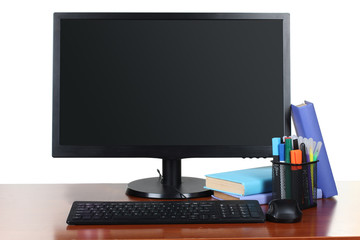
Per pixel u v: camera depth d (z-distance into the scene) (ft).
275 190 5.05
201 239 3.94
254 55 5.69
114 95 5.68
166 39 5.69
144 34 5.69
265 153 5.66
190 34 5.69
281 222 4.43
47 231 4.17
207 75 5.68
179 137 5.66
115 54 5.69
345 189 6.05
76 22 5.70
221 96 5.67
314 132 5.39
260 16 5.69
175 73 5.67
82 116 5.67
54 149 5.68
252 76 5.69
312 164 5.11
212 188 5.41
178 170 5.88
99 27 5.70
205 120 5.67
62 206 5.08
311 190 5.07
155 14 5.69
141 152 5.66
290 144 4.97
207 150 5.65
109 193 5.75
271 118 5.69
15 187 6.12
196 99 5.67
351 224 4.39
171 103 5.67
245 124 5.67
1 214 4.75
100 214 4.46
